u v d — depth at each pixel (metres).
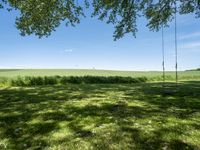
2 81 30.41
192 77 50.09
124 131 8.20
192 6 23.44
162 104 13.19
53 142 7.51
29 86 28.88
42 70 77.75
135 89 22.52
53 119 10.00
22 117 10.45
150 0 22.98
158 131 8.16
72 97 16.25
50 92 19.58
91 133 8.13
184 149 6.88
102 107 12.27
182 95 17.00
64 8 19.52
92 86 27.62
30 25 20.42
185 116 10.26
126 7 21.23
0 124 9.51
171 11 23.33
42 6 18.36
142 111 11.24
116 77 37.50
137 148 6.93
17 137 8.06
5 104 13.57
